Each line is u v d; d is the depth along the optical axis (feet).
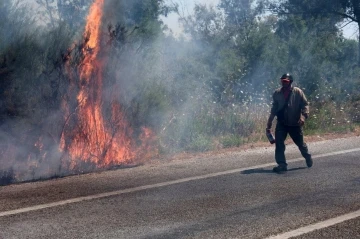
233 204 26.00
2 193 29.43
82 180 32.73
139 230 22.00
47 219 23.81
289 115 35.29
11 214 24.72
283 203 26.07
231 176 33.12
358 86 86.38
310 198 27.04
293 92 35.65
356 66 94.94
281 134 35.06
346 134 56.75
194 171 35.06
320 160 38.75
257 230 21.71
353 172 33.88
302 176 32.83
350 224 22.50
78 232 21.86
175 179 32.37
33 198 27.91
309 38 91.97
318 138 53.42
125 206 25.94
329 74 86.33
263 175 33.37
